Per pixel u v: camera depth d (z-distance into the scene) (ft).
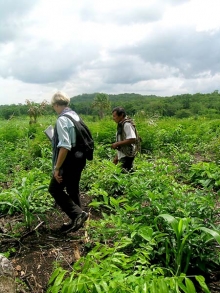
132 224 11.26
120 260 8.77
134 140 18.35
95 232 12.13
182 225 9.15
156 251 9.96
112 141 33.65
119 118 18.70
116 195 16.72
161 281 6.97
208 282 9.84
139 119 45.83
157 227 10.23
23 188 14.06
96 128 37.35
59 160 12.43
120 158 18.88
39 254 11.64
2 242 12.45
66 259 11.21
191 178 20.21
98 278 7.33
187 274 10.05
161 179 15.08
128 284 7.20
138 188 13.37
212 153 32.19
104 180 17.19
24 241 12.61
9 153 26.21
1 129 38.55
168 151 32.27
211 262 10.32
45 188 14.23
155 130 38.86
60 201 13.26
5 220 14.43
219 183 16.34
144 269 8.45
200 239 10.06
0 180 19.97
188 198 12.19
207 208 11.78
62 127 12.38
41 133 33.83
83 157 13.07
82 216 13.17
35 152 27.76
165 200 12.09
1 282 8.16
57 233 13.35
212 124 50.96
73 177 13.39
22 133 38.22
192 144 34.32
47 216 15.03
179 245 9.32
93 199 15.99
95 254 8.47
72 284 6.98
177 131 38.63
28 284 9.82
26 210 13.15
